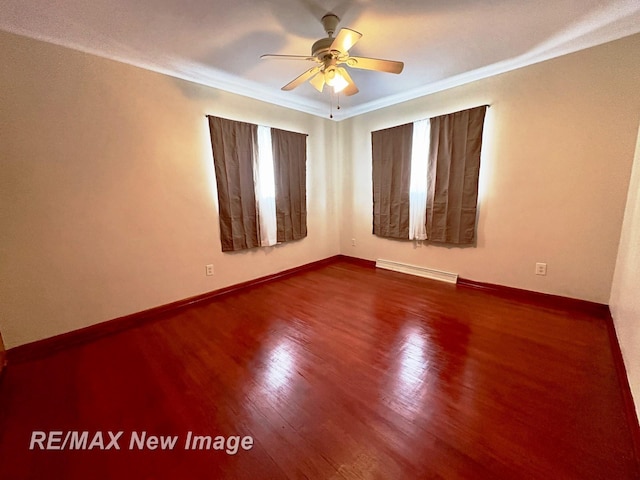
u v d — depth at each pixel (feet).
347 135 13.85
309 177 13.28
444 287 10.51
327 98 11.63
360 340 6.95
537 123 8.37
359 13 6.02
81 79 6.94
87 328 7.47
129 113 7.78
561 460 3.72
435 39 7.13
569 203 8.10
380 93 11.02
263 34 6.75
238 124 10.09
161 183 8.57
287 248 12.67
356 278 12.01
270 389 5.29
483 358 6.03
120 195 7.80
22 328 6.55
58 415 4.78
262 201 11.22
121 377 5.75
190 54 7.67
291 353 6.47
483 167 9.63
